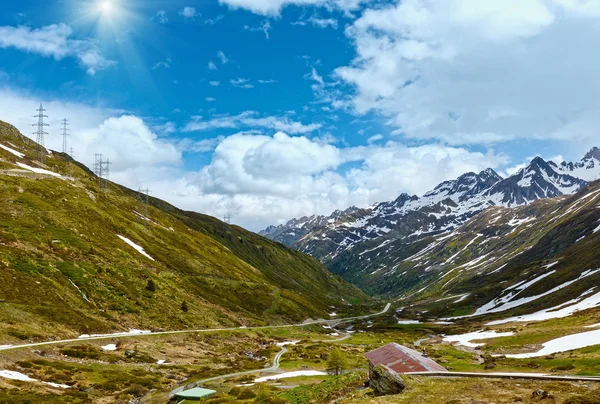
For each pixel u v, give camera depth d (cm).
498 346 12431
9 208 15825
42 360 8038
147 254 19600
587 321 12781
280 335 17925
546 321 15612
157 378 8788
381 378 4997
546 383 4822
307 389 6069
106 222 19838
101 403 6681
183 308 15575
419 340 18412
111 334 11312
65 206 18650
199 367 10456
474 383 5034
